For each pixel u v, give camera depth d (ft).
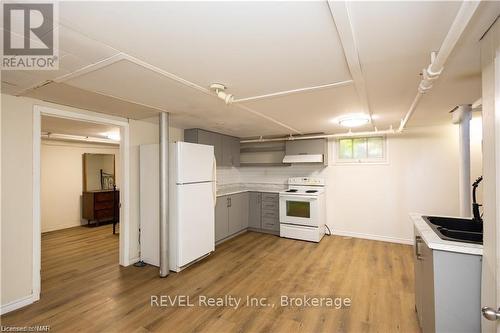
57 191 18.39
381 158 14.71
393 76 6.18
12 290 7.65
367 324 6.88
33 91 7.47
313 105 8.91
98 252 13.16
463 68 5.75
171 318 7.17
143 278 9.86
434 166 13.37
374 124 12.44
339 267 10.83
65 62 5.41
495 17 3.69
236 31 4.20
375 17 3.76
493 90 3.78
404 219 14.06
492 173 3.80
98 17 3.78
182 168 10.44
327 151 16.16
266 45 4.69
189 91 7.43
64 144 18.83
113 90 7.36
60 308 7.70
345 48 4.68
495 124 3.64
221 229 14.52
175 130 13.96
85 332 6.57
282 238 15.44
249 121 11.98
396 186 14.26
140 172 11.70
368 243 14.16
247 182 19.36
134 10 3.61
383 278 9.71
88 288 9.00
